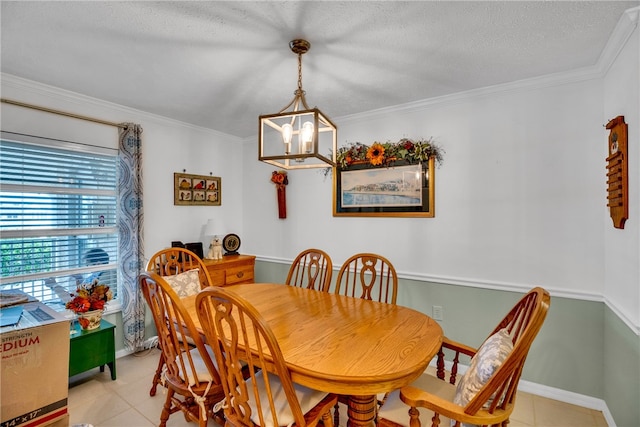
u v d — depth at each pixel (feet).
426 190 8.99
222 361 4.28
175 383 5.20
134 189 9.29
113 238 9.46
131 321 9.25
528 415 6.73
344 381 3.75
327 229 10.93
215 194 12.15
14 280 7.64
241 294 7.36
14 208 7.64
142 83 7.79
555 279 7.39
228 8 4.94
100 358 7.86
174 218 10.89
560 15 5.08
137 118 9.84
